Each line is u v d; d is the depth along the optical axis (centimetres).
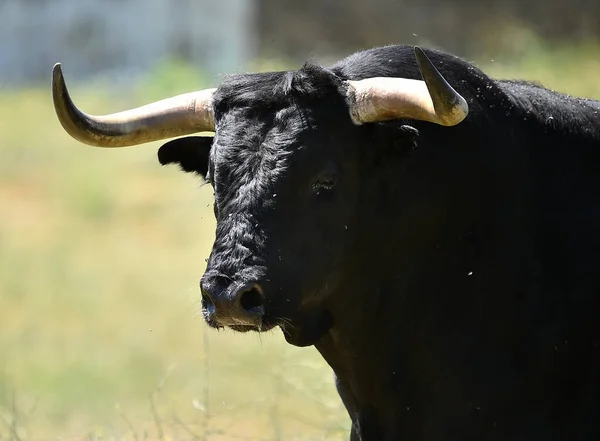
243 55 11131
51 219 6875
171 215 6850
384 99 2181
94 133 2317
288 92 2203
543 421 2270
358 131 2219
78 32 11256
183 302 5256
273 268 2117
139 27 11281
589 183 2334
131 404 4056
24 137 8581
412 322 2314
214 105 2288
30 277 5709
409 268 2297
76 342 4803
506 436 2277
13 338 4884
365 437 2417
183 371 4356
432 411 2319
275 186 2142
